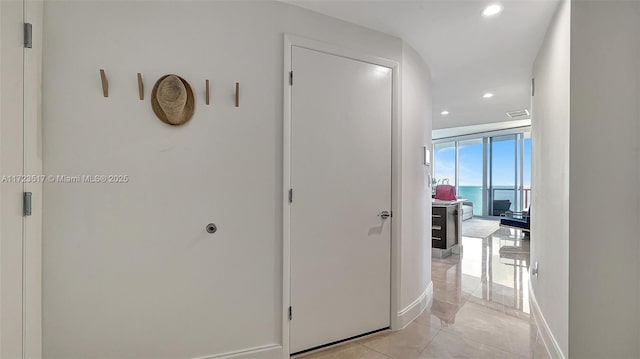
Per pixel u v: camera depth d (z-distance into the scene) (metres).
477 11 1.99
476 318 2.47
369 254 2.22
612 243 1.54
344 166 2.12
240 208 1.82
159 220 1.66
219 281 1.77
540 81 2.47
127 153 1.59
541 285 2.28
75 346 1.52
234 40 1.80
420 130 2.72
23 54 1.34
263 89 1.88
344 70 2.12
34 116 1.40
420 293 2.66
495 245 5.26
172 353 1.68
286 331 1.92
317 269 2.03
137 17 1.61
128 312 1.60
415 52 2.59
